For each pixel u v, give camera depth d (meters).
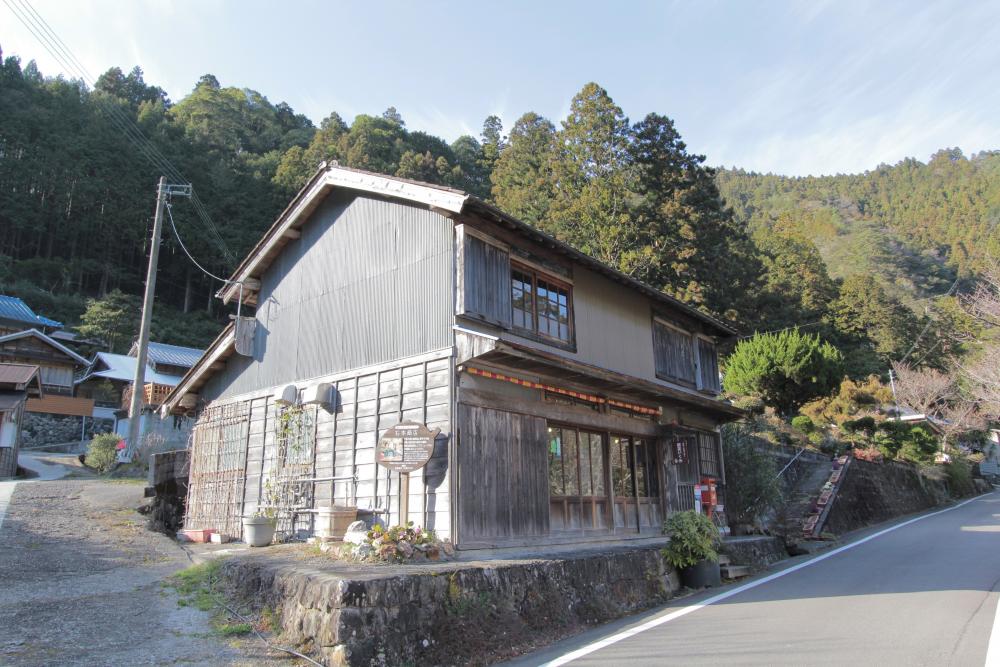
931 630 6.51
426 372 9.53
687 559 10.60
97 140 53.72
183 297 57.50
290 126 82.56
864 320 47.25
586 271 12.91
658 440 13.48
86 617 6.75
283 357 12.53
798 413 30.42
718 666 5.43
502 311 10.18
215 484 13.22
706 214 31.89
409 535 8.04
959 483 34.09
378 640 5.71
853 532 19.53
